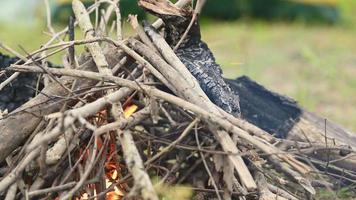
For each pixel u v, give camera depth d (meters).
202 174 6.04
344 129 8.16
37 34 15.84
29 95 7.70
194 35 6.69
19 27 16.67
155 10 6.57
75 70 5.99
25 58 6.91
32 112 6.00
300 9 20.05
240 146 5.89
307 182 6.07
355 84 13.38
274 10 19.97
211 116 5.41
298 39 17.61
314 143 6.57
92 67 6.41
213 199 5.93
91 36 6.69
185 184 6.08
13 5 17.48
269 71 14.38
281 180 6.38
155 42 6.35
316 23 19.89
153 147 6.15
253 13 20.03
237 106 6.32
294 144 6.09
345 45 17.08
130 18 6.75
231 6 19.81
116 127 5.38
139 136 5.88
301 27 19.11
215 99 6.20
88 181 5.51
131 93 6.07
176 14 6.58
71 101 6.14
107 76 5.87
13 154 6.11
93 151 5.41
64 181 5.51
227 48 15.24
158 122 6.41
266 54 15.64
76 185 5.36
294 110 8.26
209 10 19.83
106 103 5.63
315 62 14.57
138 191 4.94
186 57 6.57
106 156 5.90
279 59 15.30
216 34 17.50
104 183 5.76
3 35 15.62
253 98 8.34
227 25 19.20
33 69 6.10
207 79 6.28
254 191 5.80
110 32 7.53
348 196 7.12
